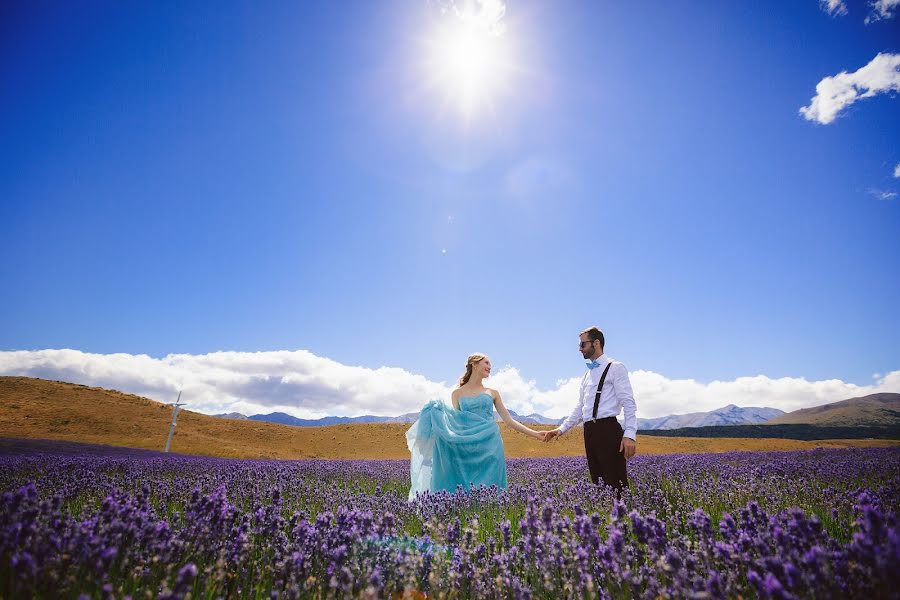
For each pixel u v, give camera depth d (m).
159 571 2.47
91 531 2.41
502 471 6.05
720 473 8.23
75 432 35.34
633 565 2.60
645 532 2.60
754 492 5.50
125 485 6.15
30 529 2.22
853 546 2.03
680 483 6.69
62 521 2.62
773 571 2.02
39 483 5.95
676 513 4.09
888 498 4.52
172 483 6.81
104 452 15.64
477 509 4.73
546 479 8.12
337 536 2.83
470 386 6.52
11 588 2.03
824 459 12.67
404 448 38.88
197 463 11.37
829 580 1.89
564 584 2.38
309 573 2.57
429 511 4.35
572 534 2.94
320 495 5.88
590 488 4.81
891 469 8.63
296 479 7.11
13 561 1.95
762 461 12.09
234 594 2.48
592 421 5.17
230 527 2.99
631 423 4.93
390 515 3.43
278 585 2.42
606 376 5.19
